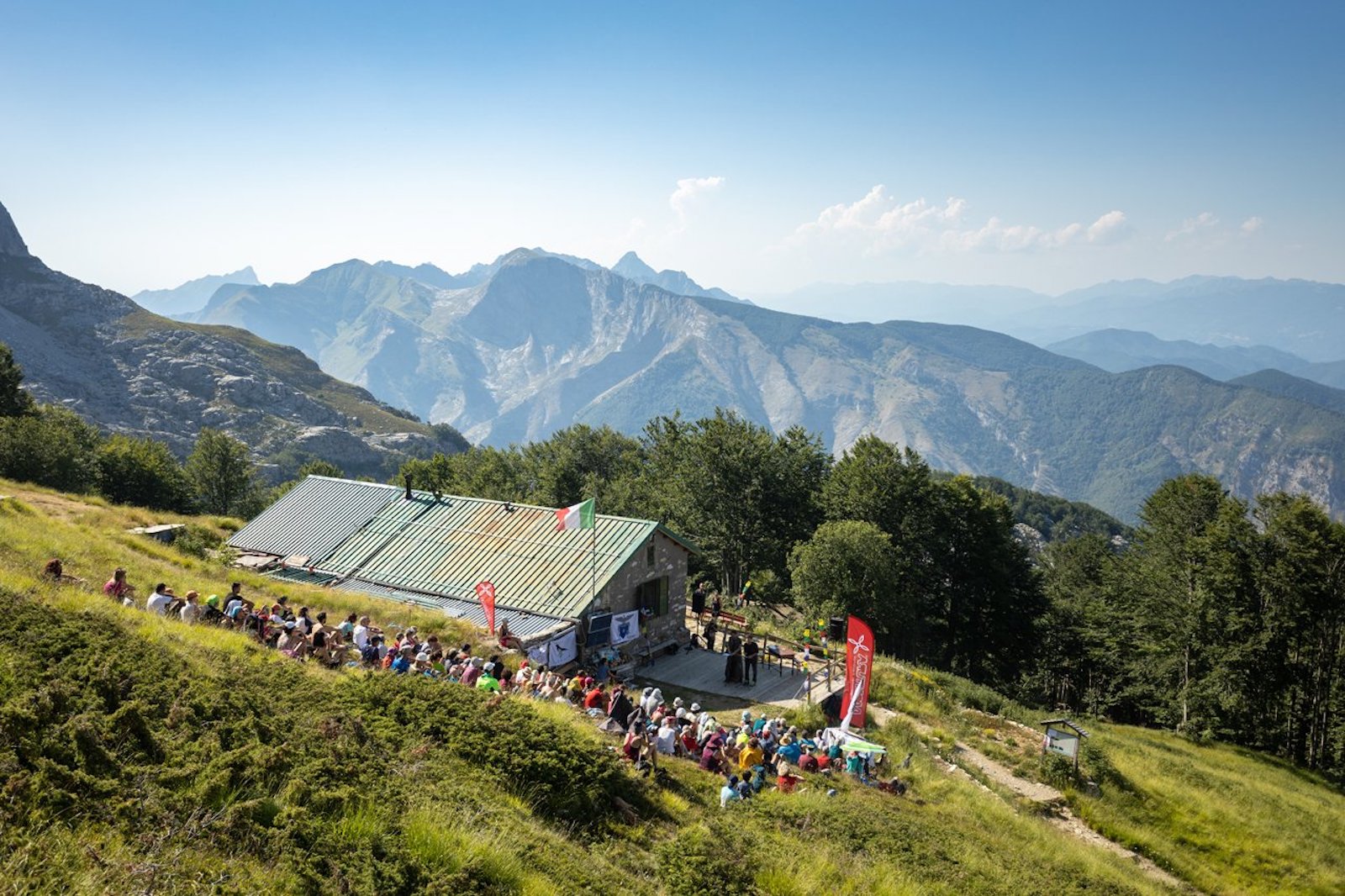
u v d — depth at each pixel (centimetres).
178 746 1005
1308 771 5022
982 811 2547
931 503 6988
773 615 5647
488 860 984
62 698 977
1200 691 5541
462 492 8406
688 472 7200
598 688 2391
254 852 856
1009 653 7550
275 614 2466
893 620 5503
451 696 1590
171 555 3341
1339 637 5509
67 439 6731
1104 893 1953
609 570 3384
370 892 851
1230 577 5500
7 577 1714
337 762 1113
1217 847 3042
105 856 754
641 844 1402
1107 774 3325
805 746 2525
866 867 1561
